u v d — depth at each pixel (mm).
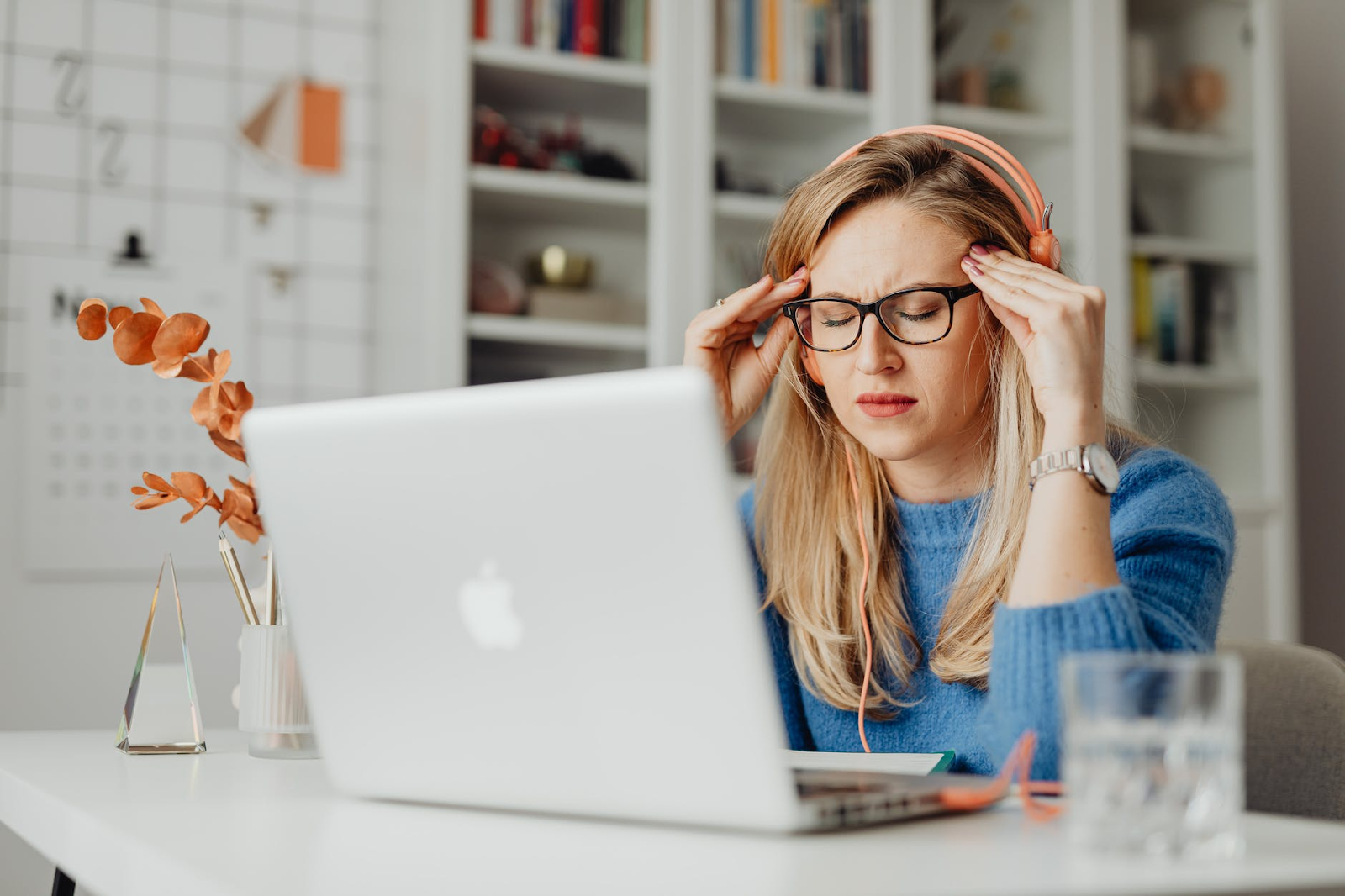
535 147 2428
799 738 1339
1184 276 2809
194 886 580
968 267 1118
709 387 593
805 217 1222
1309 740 1142
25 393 2443
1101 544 890
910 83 2637
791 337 1342
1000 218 1174
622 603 639
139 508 1146
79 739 1291
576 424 629
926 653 1243
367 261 2705
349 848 639
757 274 2549
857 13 2627
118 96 2543
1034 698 831
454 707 719
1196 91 2857
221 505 1156
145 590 2488
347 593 742
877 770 861
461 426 668
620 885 539
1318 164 3209
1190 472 1190
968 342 1156
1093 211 2738
